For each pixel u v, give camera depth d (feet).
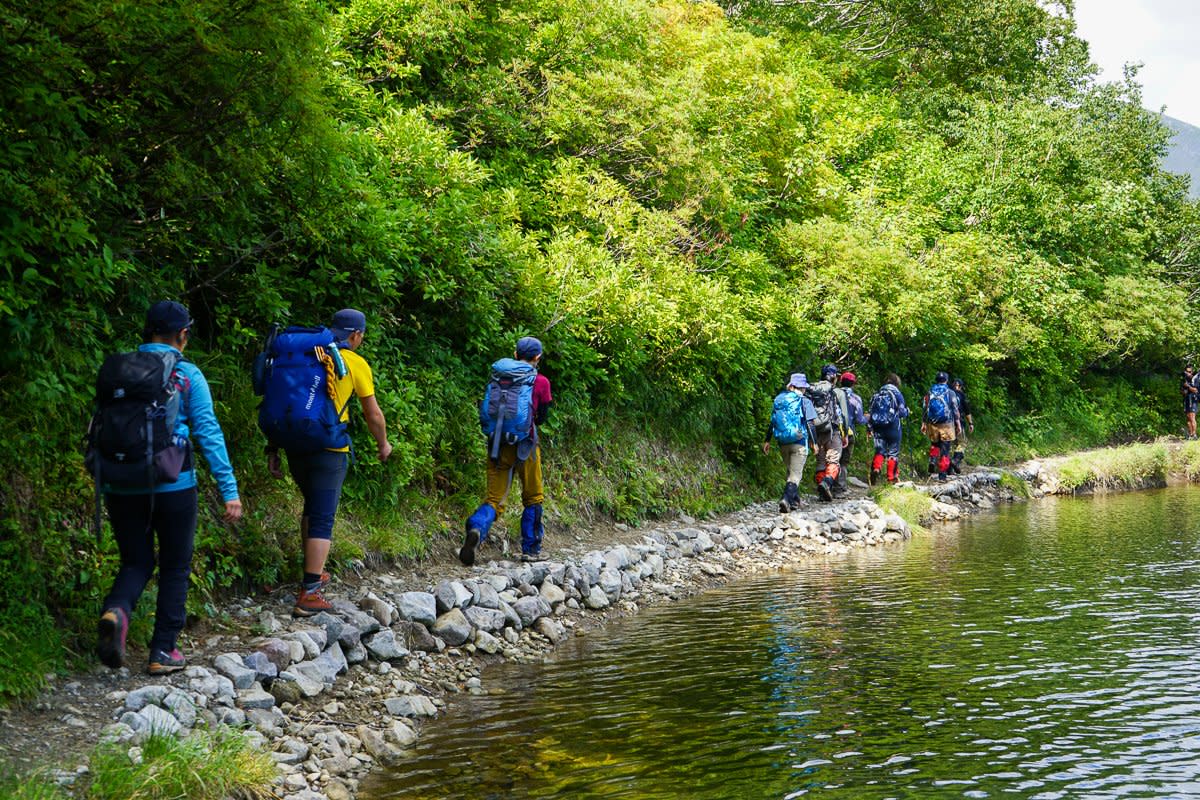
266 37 17.26
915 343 61.26
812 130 64.03
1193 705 15.89
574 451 33.06
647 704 16.67
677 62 52.03
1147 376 98.78
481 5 38.50
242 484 20.59
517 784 13.21
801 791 12.67
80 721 13.16
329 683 16.62
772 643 20.92
